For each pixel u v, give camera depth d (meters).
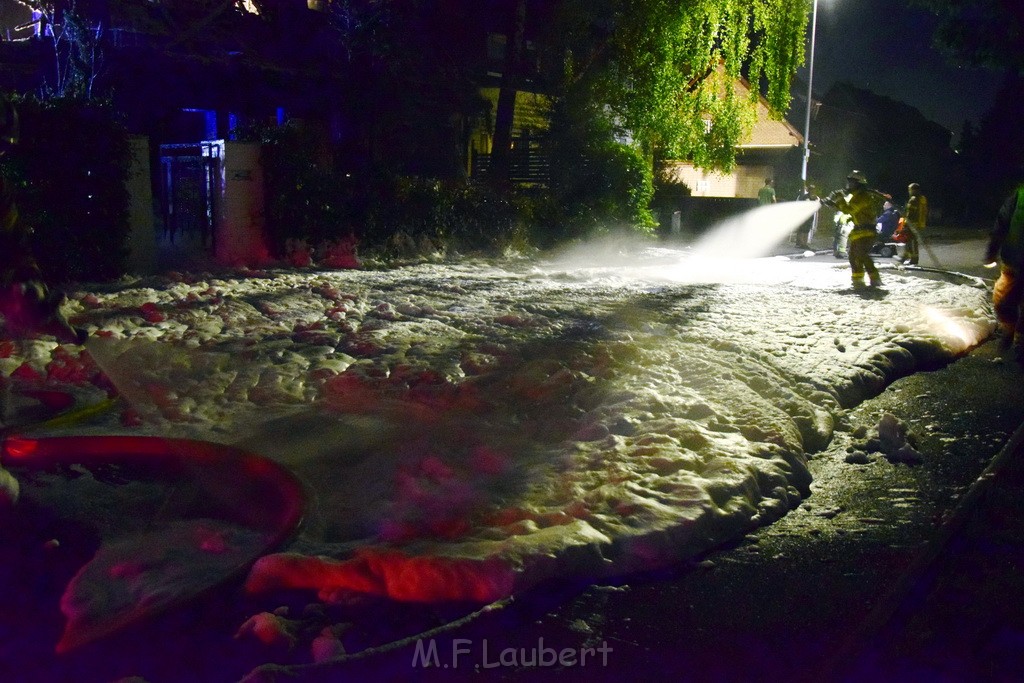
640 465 4.93
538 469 5.01
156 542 4.03
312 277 14.12
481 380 6.87
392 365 7.50
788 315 10.74
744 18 23.95
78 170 12.14
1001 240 9.15
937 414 6.98
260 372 7.16
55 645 3.17
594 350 7.95
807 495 5.11
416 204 17.59
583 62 23.06
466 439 5.66
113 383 6.30
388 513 4.38
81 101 12.24
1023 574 4.02
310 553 3.82
